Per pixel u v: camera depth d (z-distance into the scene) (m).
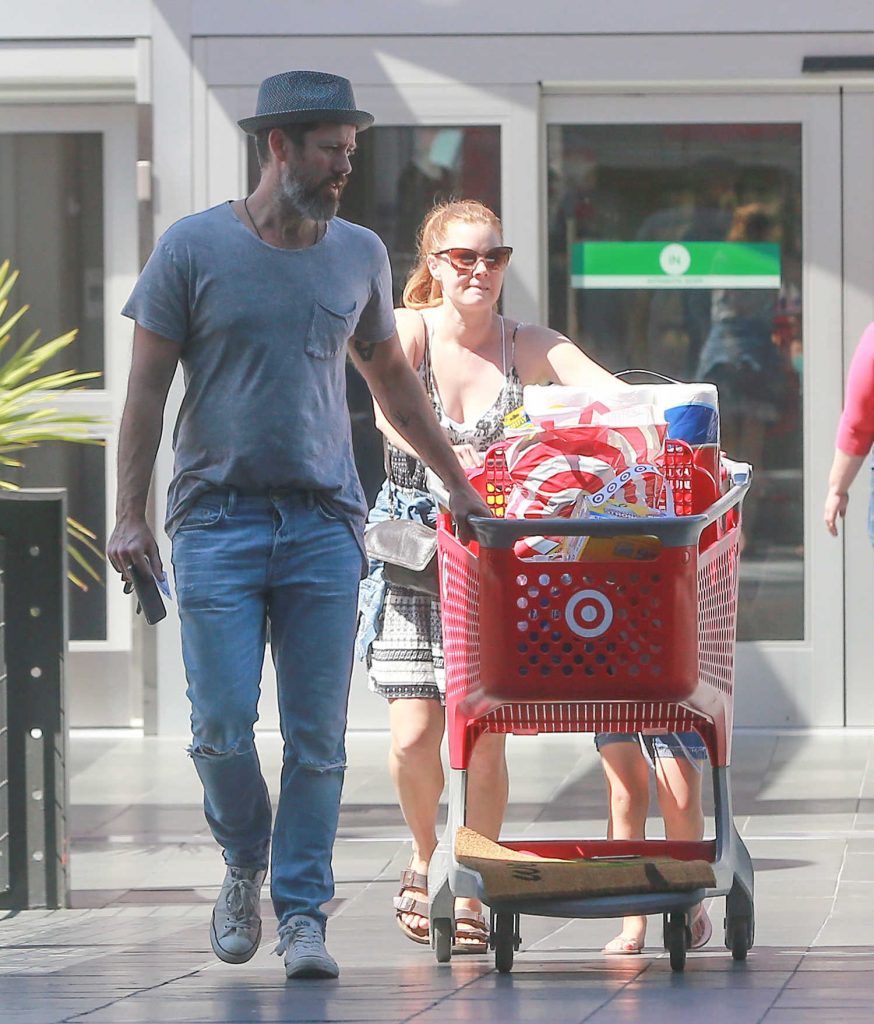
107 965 16.55
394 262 31.78
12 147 33.53
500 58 31.30
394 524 18.34
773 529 31.94
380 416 19.12
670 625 14.98
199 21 31.52
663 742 17.70
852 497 31.78
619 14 31.12
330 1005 13.45
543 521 14.98
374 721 32.03
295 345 15.28
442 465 16.22
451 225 18.39
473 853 15.97
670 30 31.09
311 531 15.47
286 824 15.68
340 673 15.62
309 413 15.40
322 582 15.50
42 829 20.53
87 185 33.47
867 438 24.86
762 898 19.95
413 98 31.45
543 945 18.25
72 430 27.70
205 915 19.98
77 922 19.70
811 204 31.61
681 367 32.00
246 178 31.64
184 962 16.66
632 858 16.27
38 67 31.81
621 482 15.97
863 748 30.08
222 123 31.61
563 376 18.47
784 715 31.84
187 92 31.58
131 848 23.92
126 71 31.78
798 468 31.91
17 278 33.62
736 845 16.23
